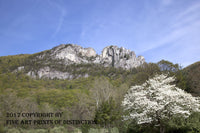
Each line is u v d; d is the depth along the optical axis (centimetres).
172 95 1461
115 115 2416
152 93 1681
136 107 1703
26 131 1902
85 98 3922
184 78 3247
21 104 2619
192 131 1493
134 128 2027
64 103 4441
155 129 1848
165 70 3362
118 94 3438
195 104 1490
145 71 3472
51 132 2123
